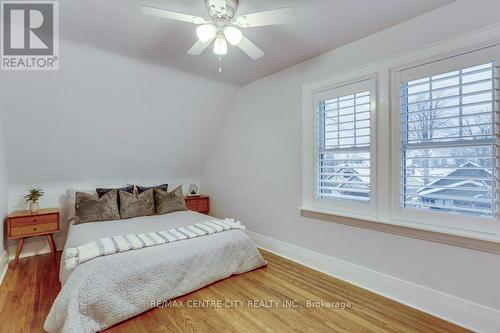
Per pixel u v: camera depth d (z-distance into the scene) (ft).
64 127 10.47
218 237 8.86
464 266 6.36
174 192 12.83
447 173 6.76
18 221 9.96
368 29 7.67
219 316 6.81
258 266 9.72
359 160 8.51
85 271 6.39
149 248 7.53
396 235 7.57
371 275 8.12
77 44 8.25
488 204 6.19
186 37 7.92
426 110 6.98
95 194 11.51
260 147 12.05
